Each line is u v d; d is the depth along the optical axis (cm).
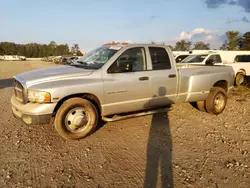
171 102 557
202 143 441
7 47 10325
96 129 502
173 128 520
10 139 442
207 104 621
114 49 491
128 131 496
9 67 3122
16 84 450
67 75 429
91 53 547
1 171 330
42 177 318
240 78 1337
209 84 607
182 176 327
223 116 623
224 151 408
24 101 411
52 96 402
